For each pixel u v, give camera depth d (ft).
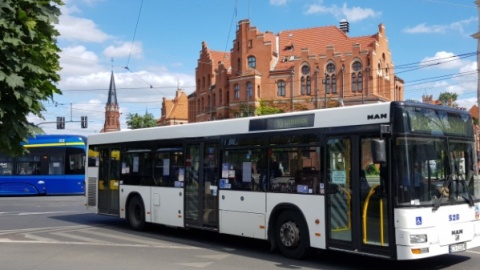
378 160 25.94
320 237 30.25
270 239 33.50
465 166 29.43
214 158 38.40
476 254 33.55
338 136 29.76
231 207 36.47
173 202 42.04
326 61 191.52
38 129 18.17
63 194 99.30
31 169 97.04
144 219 45.42
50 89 19.12
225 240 40.98
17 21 16.70
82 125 151.12
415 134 27.14
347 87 188.44
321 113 30.96
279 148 33.37
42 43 17.97
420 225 26.08
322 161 30.45
